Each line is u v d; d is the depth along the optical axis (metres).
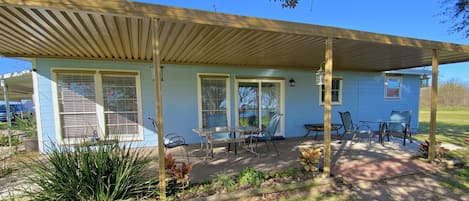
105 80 5.04
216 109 5.95
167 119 5.50
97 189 2.36
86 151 2.58
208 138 4.39
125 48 4.04
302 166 3.75
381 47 3.97
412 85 8.25
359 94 7.51
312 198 2.77
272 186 2.91
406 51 4.36
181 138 5.56
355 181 3.20
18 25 2.66
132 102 5.25
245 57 4.97
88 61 4.89
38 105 4.67
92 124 4.99
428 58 5.14
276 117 4.95
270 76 6.43
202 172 3.54
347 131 5.68
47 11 2.23
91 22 2.62
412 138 6.32
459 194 2.85
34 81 4.62
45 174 2.40
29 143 5.07
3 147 5.54
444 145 5.36
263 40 3.50
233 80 6.07
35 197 2.34
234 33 3.12
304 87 6.82
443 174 3.52
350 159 4.20
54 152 2.56
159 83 2.51
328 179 3.17
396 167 3.76
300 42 3.64
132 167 2.64
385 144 5.50
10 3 1.91
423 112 17.12
